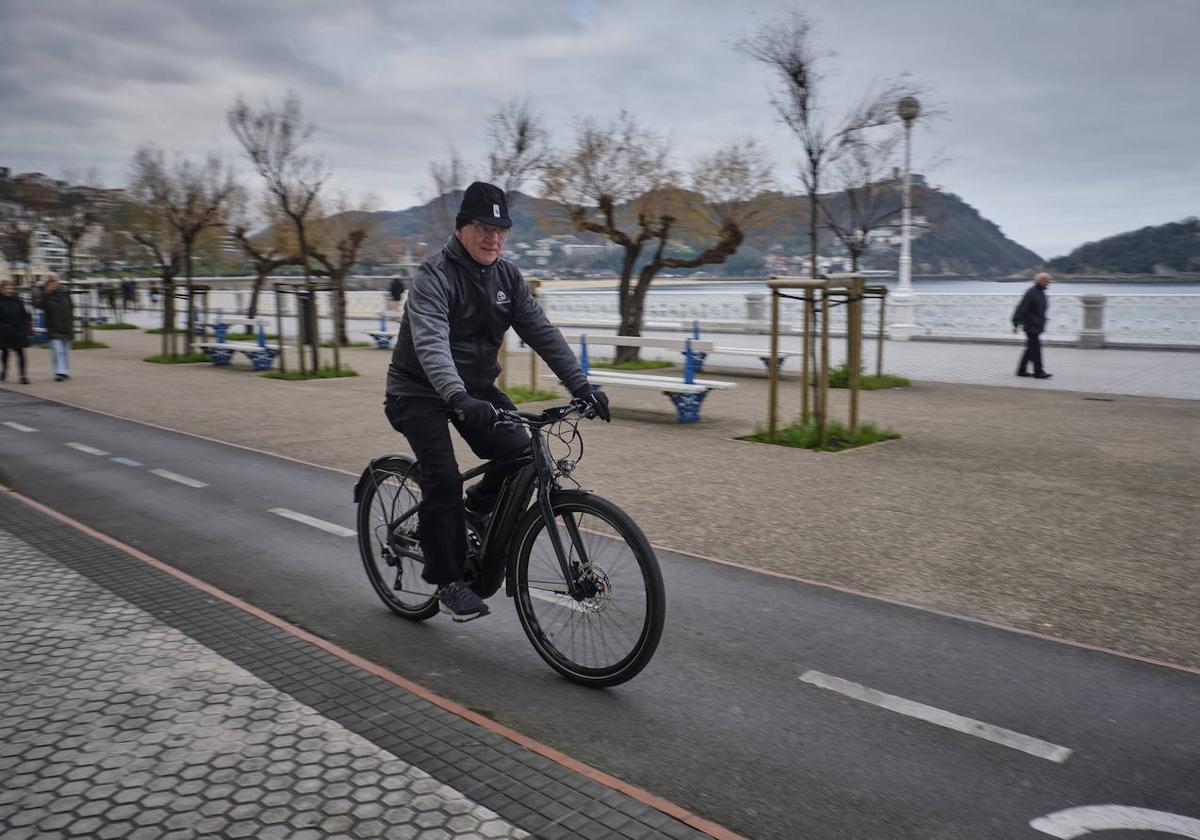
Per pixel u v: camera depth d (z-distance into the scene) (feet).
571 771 9.67
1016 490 23.24
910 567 17.12
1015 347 73.92
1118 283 165.99
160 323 123.44
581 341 41.16
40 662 12.35
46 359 67.46
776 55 38.52
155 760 9.75
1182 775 9.78
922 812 9.07
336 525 20.29
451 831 8.51
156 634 13.43
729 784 9.61
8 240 123.34
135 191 91.45
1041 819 8.95
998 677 12.30
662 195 57.36
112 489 23.90
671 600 15.38
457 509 12.83
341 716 10.85
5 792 9.10
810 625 14.23
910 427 33.47
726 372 54.34
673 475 25.35
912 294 82.07
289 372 54.29
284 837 8.38
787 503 22.07
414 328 12.15
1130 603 15.12
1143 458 27.32
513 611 15.03
